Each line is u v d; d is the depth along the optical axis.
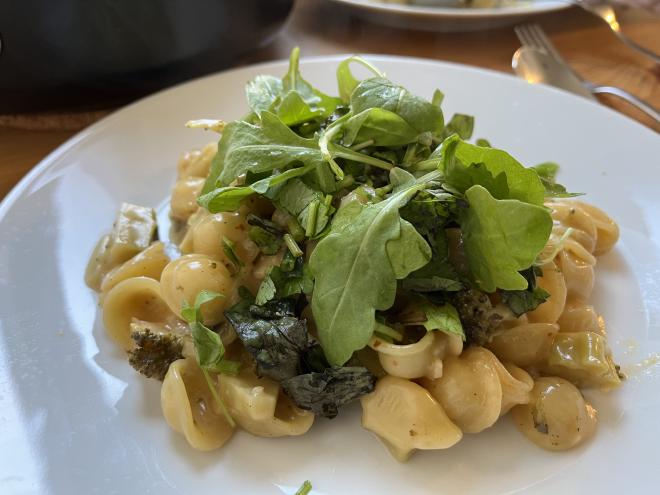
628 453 0.16
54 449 0.16
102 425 0.17
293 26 0.37
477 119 0.27
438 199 0.17
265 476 0.16
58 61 0.26
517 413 0.18
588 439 0.17
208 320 0.18
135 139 0.25
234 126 0.19
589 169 0.25
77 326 0.19
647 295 0.21
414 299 0.17
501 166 0.17
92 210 0.23
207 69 0.31
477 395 0.17
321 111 0.20
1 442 0.16
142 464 0.16
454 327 0.16
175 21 0.27
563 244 0.19
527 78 0.31
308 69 0.29
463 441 0.17
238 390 0.17
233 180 0.18
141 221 0.22
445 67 0.29
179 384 0.17
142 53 0.27
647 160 0.24
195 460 0.16
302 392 0.17
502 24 0.35
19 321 0.19
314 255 0.17
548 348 0.18
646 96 0.31
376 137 0.19
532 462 0.17
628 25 0.37
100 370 0.18
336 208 0.18
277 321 0.17
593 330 0.19
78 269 0.21
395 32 0.37
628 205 0.23
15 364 0.18
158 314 0.20
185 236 0.21
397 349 0.17
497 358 0.18
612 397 0.18
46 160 0.24
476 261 0.17
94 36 0.25
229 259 0.19
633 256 0.22
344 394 0.17
